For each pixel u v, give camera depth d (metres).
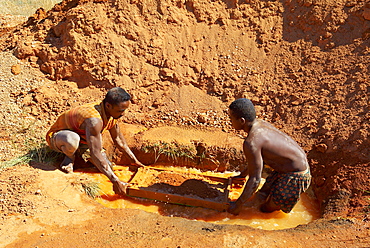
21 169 9.83
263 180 10.66
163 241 7.26
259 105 12.61
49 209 8.46
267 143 8.39
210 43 13.88
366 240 7.34
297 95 12.22
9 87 13.23
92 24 13.80
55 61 13.64
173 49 13.70
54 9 15.41
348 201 8.88
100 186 10.09
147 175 10.34
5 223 7.94
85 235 7.56
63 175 9.90
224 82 13.17
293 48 13.34
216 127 12.12
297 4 13.91
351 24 12.98
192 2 14.38
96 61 13.42
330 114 11.25
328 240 7.39
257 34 13.90
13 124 11.91
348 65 12.25
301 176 8.59
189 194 9.52
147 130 11.92
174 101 12.95
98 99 12.97
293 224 8.94
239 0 14.44
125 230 7.73
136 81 13.23
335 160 10.03
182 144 11.23
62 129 10.09
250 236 7.45
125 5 14.18
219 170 11.16
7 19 20.17
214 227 7.83
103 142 11.47
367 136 9.93
